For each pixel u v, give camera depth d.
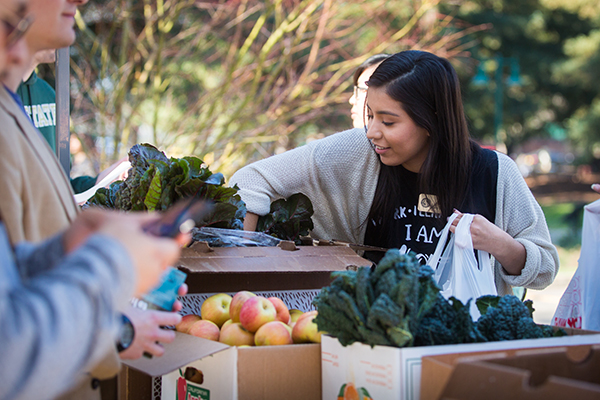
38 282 0.62
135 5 6.50
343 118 7.62
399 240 2.09
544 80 20.08
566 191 26.16
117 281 0.64
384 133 1.95
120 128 6.41
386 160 2.01
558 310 1.94
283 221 2.10
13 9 0.73
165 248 0.72
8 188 0.92
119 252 0.66
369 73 2.94
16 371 0.57
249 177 2.18
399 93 1.90
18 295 0.60
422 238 2.04
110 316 0.64
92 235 0.69
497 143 16.38
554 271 1.99
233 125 6.44
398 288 1.11
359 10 6.57
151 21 6.14
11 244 0.91
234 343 1.47
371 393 1.12
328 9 6.23
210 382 1.37
